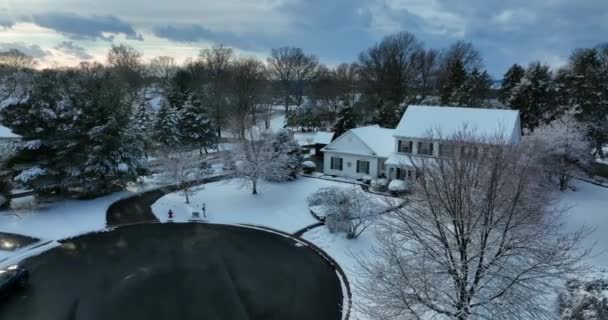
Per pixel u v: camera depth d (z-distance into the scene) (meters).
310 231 22.34
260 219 24.41
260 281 16.80
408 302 9.94
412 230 10.60
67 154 27.33
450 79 57.91
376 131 35.25
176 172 27.73
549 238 11.74
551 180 29.12
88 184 27.58
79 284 16.50
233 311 14.54
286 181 32.66
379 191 29.61
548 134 30.16
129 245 20.67
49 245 20.58
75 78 29.84
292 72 90.00
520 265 9.90
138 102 50.72
